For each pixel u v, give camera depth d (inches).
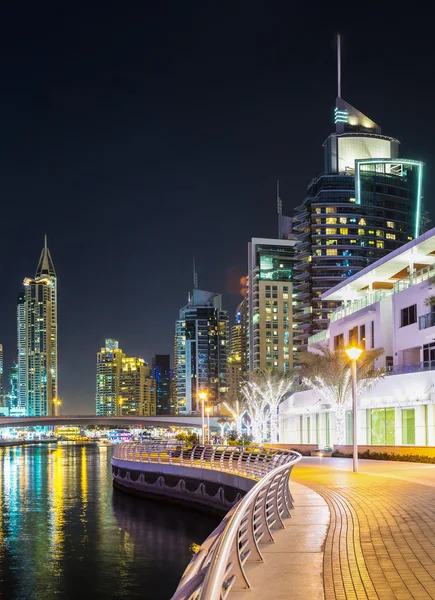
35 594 962.7
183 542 1325.0
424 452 1823.3
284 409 3634.4
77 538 1400.1
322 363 2405.3
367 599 353.4
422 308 2391.7
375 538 547.8
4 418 7362.2
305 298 7106.3
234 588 382.3
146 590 971.3
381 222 7313.0
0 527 1571.1
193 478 1813.5
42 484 2751.0
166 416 7539.4
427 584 384.5
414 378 2215.8
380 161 7495.1
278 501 669.9
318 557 473.7
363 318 2908.5
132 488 2267.5
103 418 7559.1
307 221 7239.2
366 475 1268.5
